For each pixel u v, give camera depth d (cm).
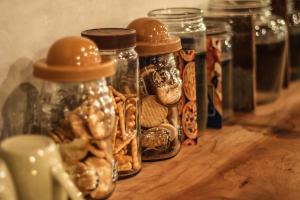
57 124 79
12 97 85
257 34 126
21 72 85
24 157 64
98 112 77
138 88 91
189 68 101
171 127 97
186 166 95
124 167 89
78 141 77
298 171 93
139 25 91
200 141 107
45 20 88
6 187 63
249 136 110
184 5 123
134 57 88
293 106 131
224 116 118
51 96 80
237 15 122
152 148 96
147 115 94
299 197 84
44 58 81
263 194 85
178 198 83
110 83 86
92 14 97
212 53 111
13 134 86
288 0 146
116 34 84
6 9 82
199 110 108
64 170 71
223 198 84
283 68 135
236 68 123
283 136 110
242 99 124
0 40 82
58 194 67
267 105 132
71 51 74
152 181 89
